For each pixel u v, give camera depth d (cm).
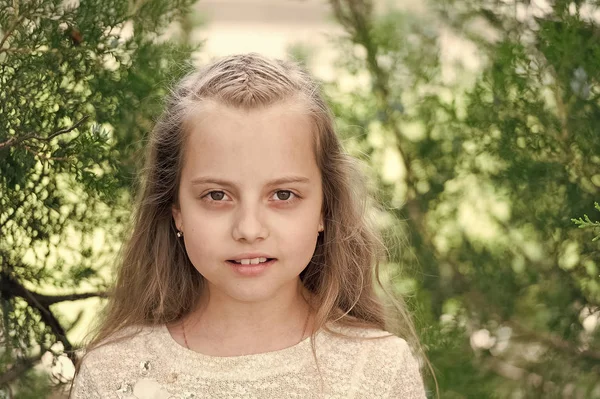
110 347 261
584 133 311
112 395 254
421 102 347
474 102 328
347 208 269
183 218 246
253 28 684
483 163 338
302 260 242
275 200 238
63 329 292
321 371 251
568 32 306
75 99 285
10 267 284
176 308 269
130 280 274
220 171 235
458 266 339
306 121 245
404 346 261
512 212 332
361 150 339
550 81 317
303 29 682
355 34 348
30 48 273
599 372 320
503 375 331
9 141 263
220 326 256
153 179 268
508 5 329
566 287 322
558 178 318
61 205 287
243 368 249
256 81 246
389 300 303
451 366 325
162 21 303
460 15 342
